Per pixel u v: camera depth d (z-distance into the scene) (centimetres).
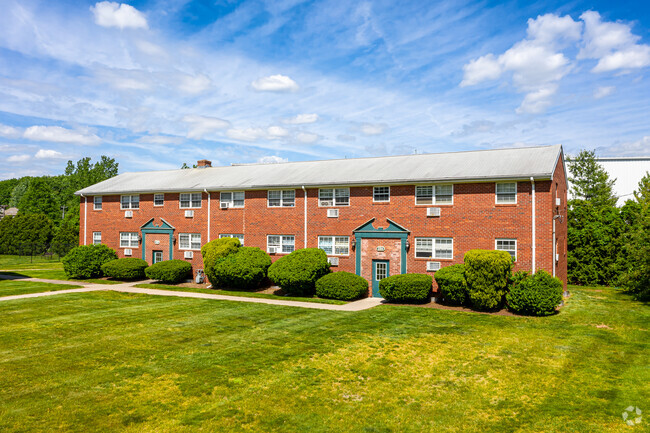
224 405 936
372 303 2167
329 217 2531
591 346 1362
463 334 1511
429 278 2127
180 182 3212
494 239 2102
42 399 966
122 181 3603
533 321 1706
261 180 2823
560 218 2294
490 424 858
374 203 2411
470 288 1916
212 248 2598
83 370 1150
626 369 1152
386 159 2780
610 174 4300
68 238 5459
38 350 1330
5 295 2378
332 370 1150
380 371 1144
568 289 2578
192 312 1906
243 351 1313
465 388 1034
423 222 2275
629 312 1862
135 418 875
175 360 1230
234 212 2861
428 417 887
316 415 891
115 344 1391
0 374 1120
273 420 869
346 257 2475
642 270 2095
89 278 3127
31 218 5791
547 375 1115
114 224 3381
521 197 2044
